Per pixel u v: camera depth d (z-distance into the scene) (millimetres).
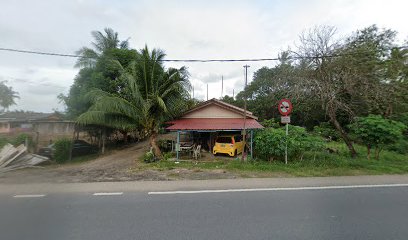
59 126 23422
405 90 14562
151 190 6613
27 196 6164
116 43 23078
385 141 11016
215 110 16344
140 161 13195
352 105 12477
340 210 5094
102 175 8836
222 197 5973
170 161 12688
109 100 13414
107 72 19766
